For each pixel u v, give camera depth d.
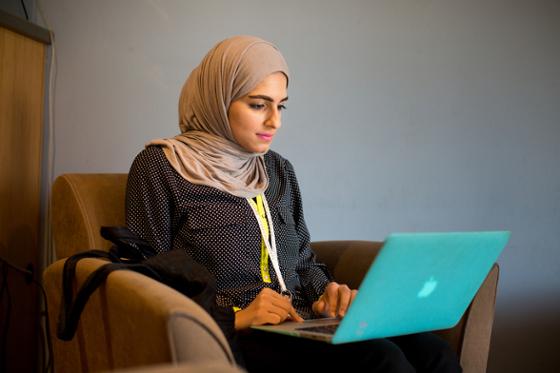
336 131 2.50
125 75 2.40
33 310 2.32
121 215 1.70
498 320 2.58
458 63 2.55
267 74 1.60
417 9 2.53
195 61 2.42
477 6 2.56
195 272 1.33
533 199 2.59
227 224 1.55
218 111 1.63
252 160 1.73
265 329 1.27
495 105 2.57
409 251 1.13
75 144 2.40
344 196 2.51
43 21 2.39
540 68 2.59
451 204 2.55
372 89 2.51
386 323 1.22
